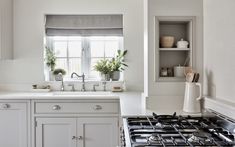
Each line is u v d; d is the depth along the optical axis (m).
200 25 2.12
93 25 3.46
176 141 1.21
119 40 3.59
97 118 2.88
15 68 3.46
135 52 3.42
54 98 2.84
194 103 1.93
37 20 3.43
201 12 2.12
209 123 1.58
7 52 3.30
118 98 2.84
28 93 3.15
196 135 1.25
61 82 3.46
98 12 3.42
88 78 3.61
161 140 1.21
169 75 2.22
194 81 1.97
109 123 2.88
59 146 2.91
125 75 3.43
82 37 3.59
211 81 1.98
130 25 3.41
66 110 2.88
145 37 2.43
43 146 2.91
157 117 1.70
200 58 2.13
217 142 1.17
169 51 2.25
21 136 2.90
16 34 3.44
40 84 3.46
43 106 2.88
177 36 2.26
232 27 1.61
